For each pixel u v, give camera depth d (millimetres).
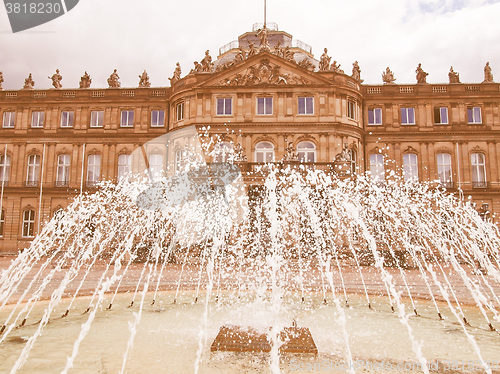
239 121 41094
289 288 16484
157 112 46344
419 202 36750
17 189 44875
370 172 41719
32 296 13289
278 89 41438
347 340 8172
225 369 6629
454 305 12750
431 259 33875
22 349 7848
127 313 11414
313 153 40438
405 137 43344
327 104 40969
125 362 6992
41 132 46094
